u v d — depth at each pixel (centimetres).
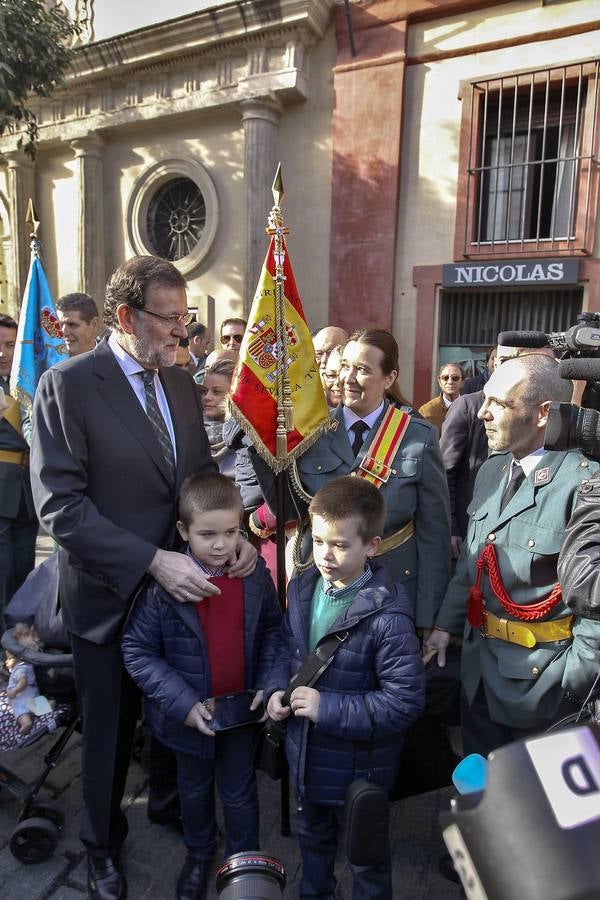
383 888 172
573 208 597
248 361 222
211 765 197
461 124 627
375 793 150
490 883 54
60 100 820
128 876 208
